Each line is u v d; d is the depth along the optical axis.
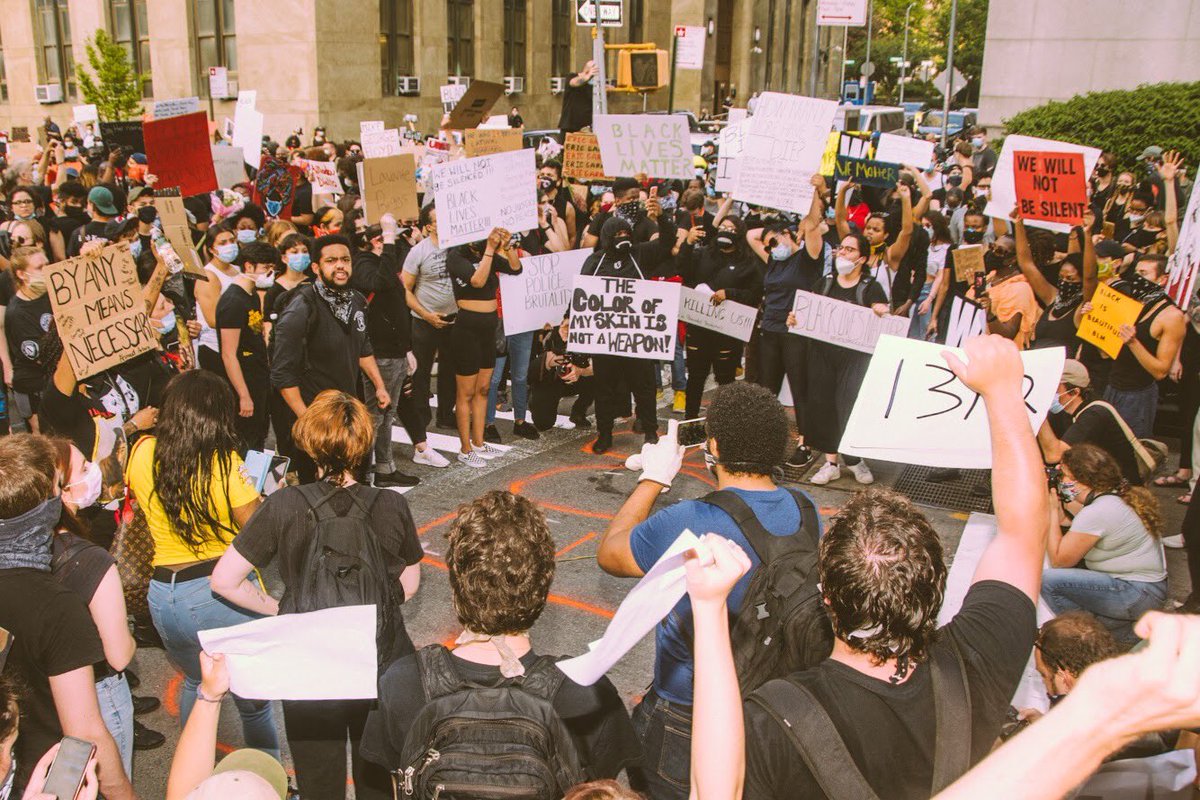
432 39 26.92
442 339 7.61
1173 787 2.49
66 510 3.02
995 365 1.85
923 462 2.26
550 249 9.59
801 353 7.37
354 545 3.07
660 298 7.23
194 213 9.84
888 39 81.50
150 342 5.02
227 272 6.65
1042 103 19.16
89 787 1.95
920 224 9.20
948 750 1.74
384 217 6.75
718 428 2.69
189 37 26.38
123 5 27.81
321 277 5.61
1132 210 10.52
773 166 7.84
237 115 12.88
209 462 3.31
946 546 6.15
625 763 2.32
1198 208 6.39
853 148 9.51
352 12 24.34
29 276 5.98
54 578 2.61
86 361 4.73
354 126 24.86
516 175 7.16
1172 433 8.08
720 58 43.06
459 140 10.70
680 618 2.68
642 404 7.95
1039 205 7.27
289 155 15.43
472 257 7.37
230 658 2.23
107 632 2.82
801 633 2.35
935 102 63.53
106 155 15.40
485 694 2.14
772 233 7.63
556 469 7.57
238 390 5.98
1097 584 4.45
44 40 30.42
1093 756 0.77
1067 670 3.13
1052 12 18.72
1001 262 7.68
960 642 1.83
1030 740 0.80
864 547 1.79
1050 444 4.84
